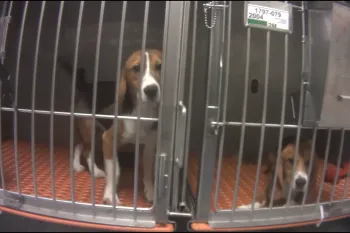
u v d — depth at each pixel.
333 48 0.86
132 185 1.19
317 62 0.91
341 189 1.17
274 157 1.16
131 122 1.07
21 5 1.40
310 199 1.09
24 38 1.58
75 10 1.61
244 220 0.94
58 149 1.63
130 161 1.36
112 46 1.56
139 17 1.58
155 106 1.05
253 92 1.54
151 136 1.08
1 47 0.99
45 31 1.60
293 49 1.46
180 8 0.85
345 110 0.91
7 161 1.40
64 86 1.61
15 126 0.94
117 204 1.01
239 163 0.93
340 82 0.89
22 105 1.64
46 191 1.08
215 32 0.88
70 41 1.60
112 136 1.09
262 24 0.89
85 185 1.18
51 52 1.61
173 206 0.95
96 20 1.59
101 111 1.29
